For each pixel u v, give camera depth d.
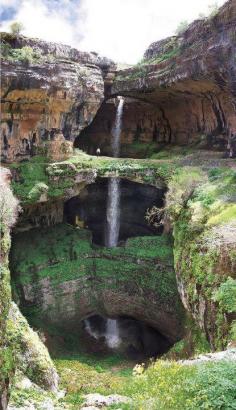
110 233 36.16
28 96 27.03
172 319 26.44
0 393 9.19
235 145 27.78
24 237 30.02
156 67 31.52
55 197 28.50
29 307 26.83
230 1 22.08
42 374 16.39
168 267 27.44
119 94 35.62
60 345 26.30
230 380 8.20
